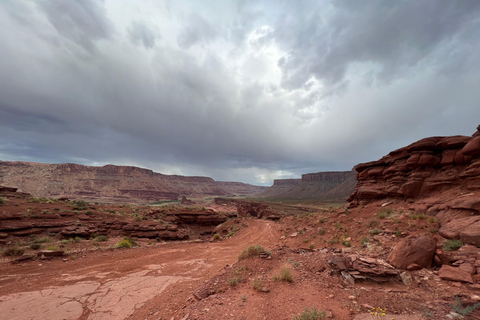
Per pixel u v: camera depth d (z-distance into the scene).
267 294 7.07
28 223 24.61
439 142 17.48
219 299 6.90
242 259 11.15
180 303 7.50
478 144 14.35
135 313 6.95
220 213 71.50
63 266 12.44
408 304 5.91
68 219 30.11
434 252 8.68
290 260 10.62
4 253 13.97
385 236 13.12
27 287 9.14
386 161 22.31
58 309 7.20
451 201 13.32
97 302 7.79
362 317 5.30
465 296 5.99
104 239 24.09
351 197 25.12
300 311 5.83
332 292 7.07
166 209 57.72
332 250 13.61
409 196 18.30
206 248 21.11
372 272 8.01
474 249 8.44
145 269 12.40
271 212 84.44
